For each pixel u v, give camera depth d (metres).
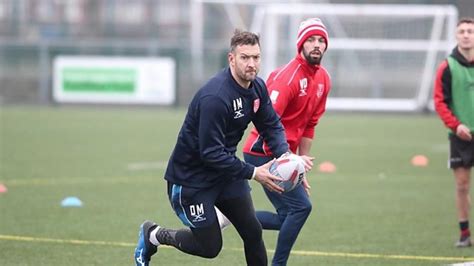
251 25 93.19
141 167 41.03
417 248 24.00
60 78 77.25
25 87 81.31
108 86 75.94
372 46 75.88
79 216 28.64
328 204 31.61
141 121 65.38
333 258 22.69
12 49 81.44
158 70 75.31
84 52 80.56
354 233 26.19
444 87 24.23
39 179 36.91
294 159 17.67
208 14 95.94
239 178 17.52
